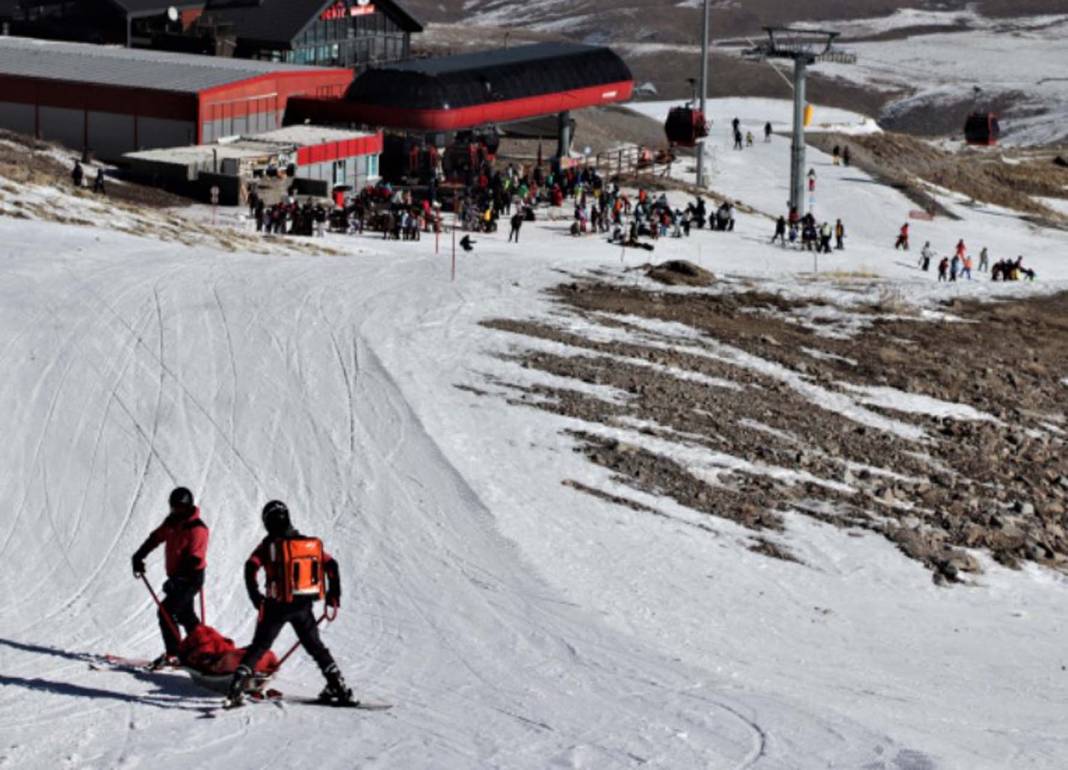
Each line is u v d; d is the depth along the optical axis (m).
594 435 45.31
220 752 22.03
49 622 29.69
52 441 40.59
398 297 59.09
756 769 21.66
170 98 138.38
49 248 64.62
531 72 159.12
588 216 130.88
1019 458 50.97
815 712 25.38
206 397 44.34
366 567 34.03
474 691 26.11
